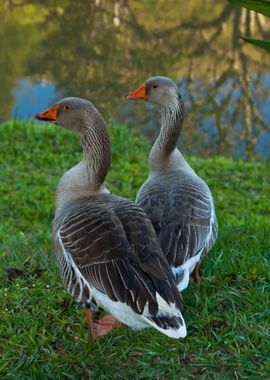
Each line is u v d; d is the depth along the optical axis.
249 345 6.58
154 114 20.62
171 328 5.64
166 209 7.32
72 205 7.07
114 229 6.31
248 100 22.62
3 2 36.69
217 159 15.88
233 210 12.75
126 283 5.95
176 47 29.67
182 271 6.79
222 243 8.77
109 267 6.12
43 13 34.50
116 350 6.71
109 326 7.10
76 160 15.39
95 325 7.12
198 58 28.19
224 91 23.67
